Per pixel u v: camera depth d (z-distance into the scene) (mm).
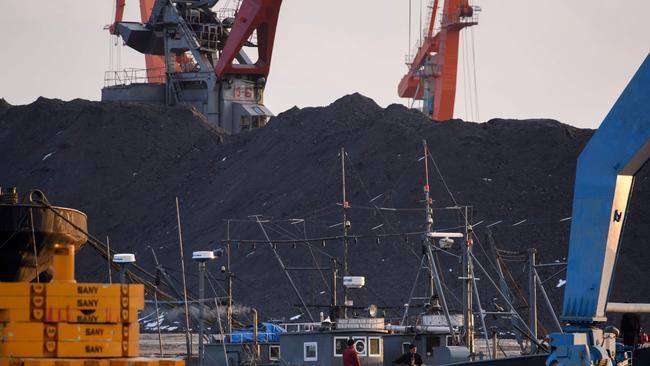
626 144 103188
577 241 105312
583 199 105125
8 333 83562
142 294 87750
